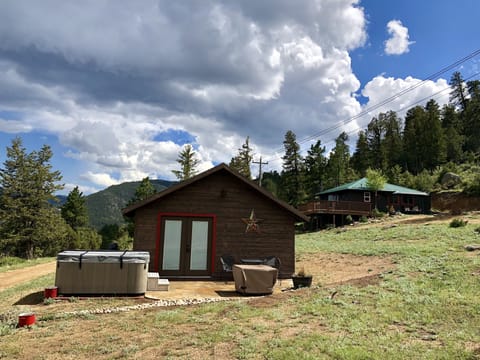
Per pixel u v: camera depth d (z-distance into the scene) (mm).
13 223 42281
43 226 43688
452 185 45781
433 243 17812
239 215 14836
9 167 43906
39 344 6414
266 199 15133
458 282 9883
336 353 5633
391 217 35125
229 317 7961
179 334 6852
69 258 10500
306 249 21359
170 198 14391
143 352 5941
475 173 50125
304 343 6125
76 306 9398
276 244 14953
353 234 27062
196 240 14438
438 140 72625
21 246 42938
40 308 9234
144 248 13914
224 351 5910
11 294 12078
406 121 92688
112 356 5785
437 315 7535
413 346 5965
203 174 14352
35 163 44875
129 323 7660
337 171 67938
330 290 10062
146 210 14156
